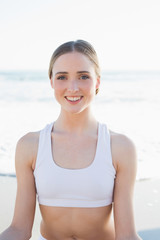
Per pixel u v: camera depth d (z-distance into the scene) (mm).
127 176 1799
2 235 1745
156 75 30891
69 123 1855
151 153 5977
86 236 1827
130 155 1805
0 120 10117
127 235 1727
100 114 11477
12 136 7664
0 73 33156
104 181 1749
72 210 1763
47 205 1789
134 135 7762
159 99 15961
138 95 17578
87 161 1789
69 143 1839
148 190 4051
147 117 10648
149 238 2842
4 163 5254
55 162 1804
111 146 1813
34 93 18719
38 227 3027
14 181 4367
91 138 1854
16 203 1849
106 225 1874
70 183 1727
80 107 1787
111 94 18125
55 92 1844
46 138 1864
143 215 3338
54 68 1838
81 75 1791
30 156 1843
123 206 1771
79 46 1808
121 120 10094
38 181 1795
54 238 1871
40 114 11539
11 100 16094
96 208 1763
